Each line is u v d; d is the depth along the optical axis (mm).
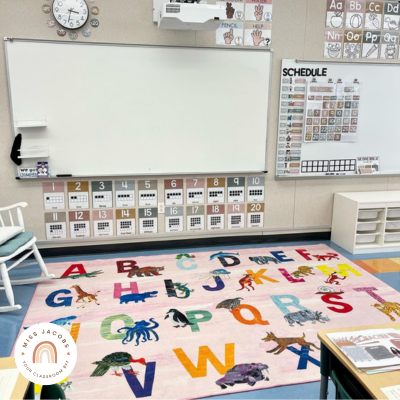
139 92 3398
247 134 3684
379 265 3377
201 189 3709
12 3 3061
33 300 2695
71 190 3463
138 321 2424
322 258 3516
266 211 3902
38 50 3160
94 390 1818
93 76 3293
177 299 2713
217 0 3391
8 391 1031
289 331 2322
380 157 3977
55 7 3104
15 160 3271
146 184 3594
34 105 3244
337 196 3887
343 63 3713
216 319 2451
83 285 2932
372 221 3688
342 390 1240
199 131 3582
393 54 3801
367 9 3678
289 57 3623
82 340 2217
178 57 3410
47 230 3492
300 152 3816
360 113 3838
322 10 3596
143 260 3443
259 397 1798
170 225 3721
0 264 2531
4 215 3385
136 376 1920
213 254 3594
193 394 1808
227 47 3475
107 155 3451
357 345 1255
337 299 2723
